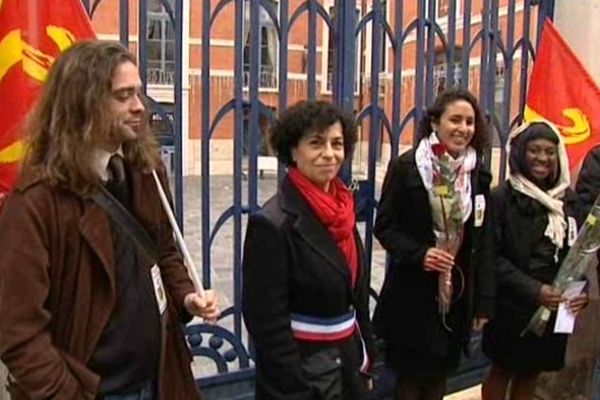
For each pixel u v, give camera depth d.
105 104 1.63
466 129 2.79
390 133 3.55
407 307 2.93
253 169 3.16
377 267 4.66
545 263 3.02
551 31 3.76
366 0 3.40
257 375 2.26
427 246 2.84
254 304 2.19
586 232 2.91
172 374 1.88
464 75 3.77
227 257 5.18
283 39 3.16
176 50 2.93
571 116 3.70
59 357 1.61
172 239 1.95
